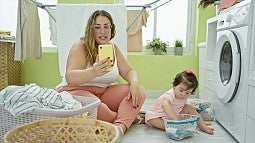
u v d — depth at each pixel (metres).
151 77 3.06
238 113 1.46
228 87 1.54
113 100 1.69
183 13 3.17
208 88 2.21
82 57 1.58
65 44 2.20
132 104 1.58
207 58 2.25
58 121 0.98
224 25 1.70
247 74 1.35
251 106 1.30
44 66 2.99
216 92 1.79
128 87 1.71
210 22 2.16
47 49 3.11
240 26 1.46
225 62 1.73
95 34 1.62
